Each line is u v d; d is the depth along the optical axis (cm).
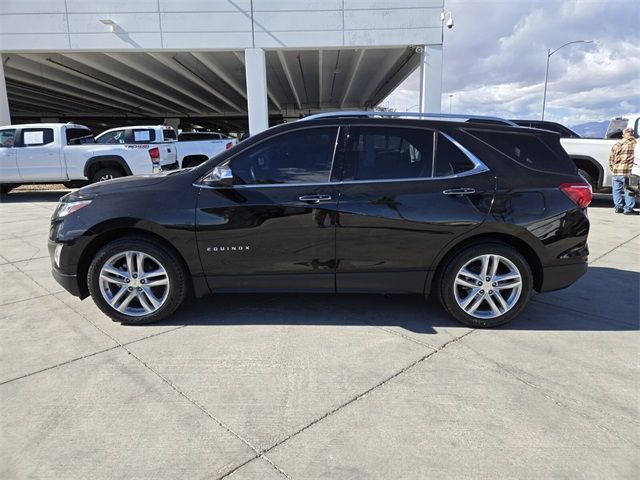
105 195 358
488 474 207
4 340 343
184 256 354
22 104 3512
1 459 216
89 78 2347
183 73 2181
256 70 1522
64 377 290
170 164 1314
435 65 1508
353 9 1477
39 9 1456
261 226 349
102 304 364
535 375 293
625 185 910
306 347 331
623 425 242
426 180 351
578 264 362
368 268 355
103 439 231
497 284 359
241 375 293
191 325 370
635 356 319
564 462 215
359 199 347
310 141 356
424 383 283
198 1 1472
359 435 235
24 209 1025
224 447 226
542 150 365
